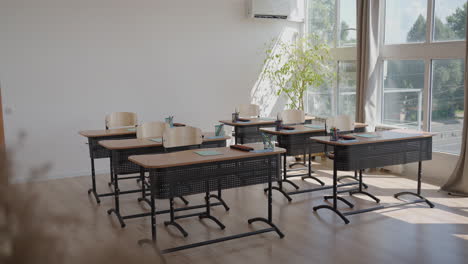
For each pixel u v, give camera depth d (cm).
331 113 796
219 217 471
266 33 805
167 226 444
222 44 762
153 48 704
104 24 663
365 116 680
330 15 778
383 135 505
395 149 491
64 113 647
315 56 778
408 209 489
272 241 401
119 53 679
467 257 358
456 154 586
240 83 788
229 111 783
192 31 733
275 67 822
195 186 376
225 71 771
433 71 611
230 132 788
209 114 764
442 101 602
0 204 93
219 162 386
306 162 756
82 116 661
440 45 589
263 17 779
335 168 466
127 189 591
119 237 119
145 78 703
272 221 457
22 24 609
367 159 472
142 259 103
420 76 630
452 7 577
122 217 455
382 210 488
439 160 604
